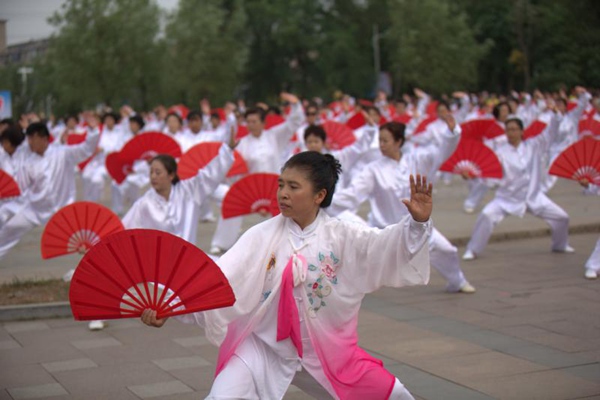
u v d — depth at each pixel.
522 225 11.74
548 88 42.41
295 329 3.74
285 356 3.76
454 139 7.41
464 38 45.69
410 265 3.65
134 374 5.77
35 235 12.84
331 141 11.97
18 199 9.32
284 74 57.22
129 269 3.37
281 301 3.76
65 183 9.49
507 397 5.03
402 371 5.64
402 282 3.70
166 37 42.06
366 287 3.80
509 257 9.98
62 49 34.12
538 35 44.81
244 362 3.68
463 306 7.60
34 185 9.27
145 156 11.53
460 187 18.28
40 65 36.47
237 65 44.34
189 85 42.22
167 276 3.39
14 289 8.25
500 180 9.78
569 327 6.71
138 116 15.42
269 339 3.77
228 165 7.03
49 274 9.15
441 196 16.55
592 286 8.24
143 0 35.81
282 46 55.78
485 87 54.25
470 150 8.90
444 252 7.90
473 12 51.44
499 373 5.53
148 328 7.10
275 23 55.50
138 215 7.07
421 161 7.62
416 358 5.96
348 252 3.79
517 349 6.11
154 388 5.44
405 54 44.53
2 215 9.27
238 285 3.74
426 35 44.44
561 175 8.38
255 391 3.68
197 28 42.06
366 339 6.54
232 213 7.61
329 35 55.22
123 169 11.89
